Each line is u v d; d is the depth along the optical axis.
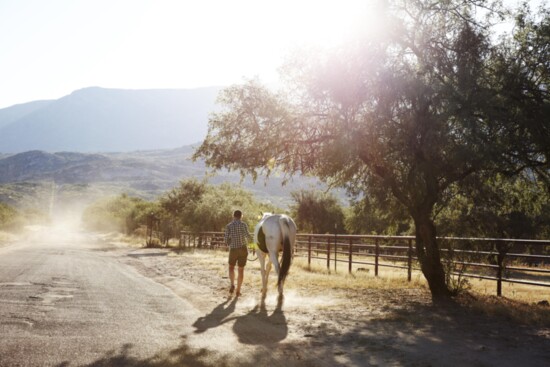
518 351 5.83
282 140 11.58
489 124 9.07
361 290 11.80
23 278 12.75
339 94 9.92
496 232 11.32
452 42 9.95
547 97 9.71
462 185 10.31
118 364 5.19
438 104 9.21
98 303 9.16
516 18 10.04
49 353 5.51
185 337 6.54
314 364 5.34
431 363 5.33
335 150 10.09
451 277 11.41
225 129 11.81
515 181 11.43
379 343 6.29
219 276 14.96
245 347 6.07
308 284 12.97
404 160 9.91
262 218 11.26
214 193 42.72
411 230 14.95
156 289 11.77
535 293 12.32
